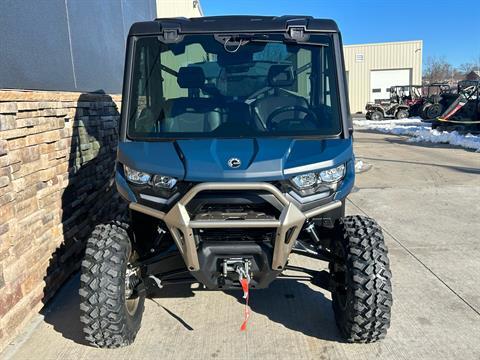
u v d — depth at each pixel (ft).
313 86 12.00
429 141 53.42
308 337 11.85
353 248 10.62
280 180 10.00
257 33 12.15
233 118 11.73
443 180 30.17
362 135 63.87
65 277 15.02
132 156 10.69
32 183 12.93
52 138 14.46
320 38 12.15
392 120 94.27
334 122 11.67
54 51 16.76
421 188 28.04
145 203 10.53
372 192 27.30
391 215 22.49
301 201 10.23
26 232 12.44
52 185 14.30
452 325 12.35
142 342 11.73
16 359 11.02
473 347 11.36
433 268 16.05
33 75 14.79
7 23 13.00
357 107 142.82
